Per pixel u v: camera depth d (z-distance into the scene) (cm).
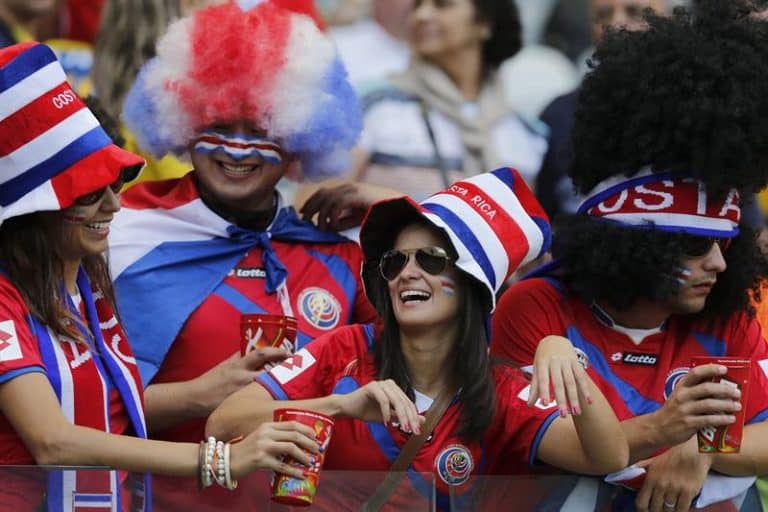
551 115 2352
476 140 2325
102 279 1520
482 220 1547
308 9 2147
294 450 1361
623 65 1633
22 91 1396
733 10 1653
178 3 2153
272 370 1546
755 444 1609
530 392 1483
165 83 1769
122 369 1480
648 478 1573
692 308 1634
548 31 2612
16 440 1396
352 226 1827
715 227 1616
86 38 2331
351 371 1559
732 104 1588
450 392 1538
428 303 1534
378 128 2292
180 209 1762
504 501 1520
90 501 1348
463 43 2330
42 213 1418
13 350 1371
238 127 1755
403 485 1430
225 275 1745
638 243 1612
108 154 1422
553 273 1700
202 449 1376
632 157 1628
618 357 1653
